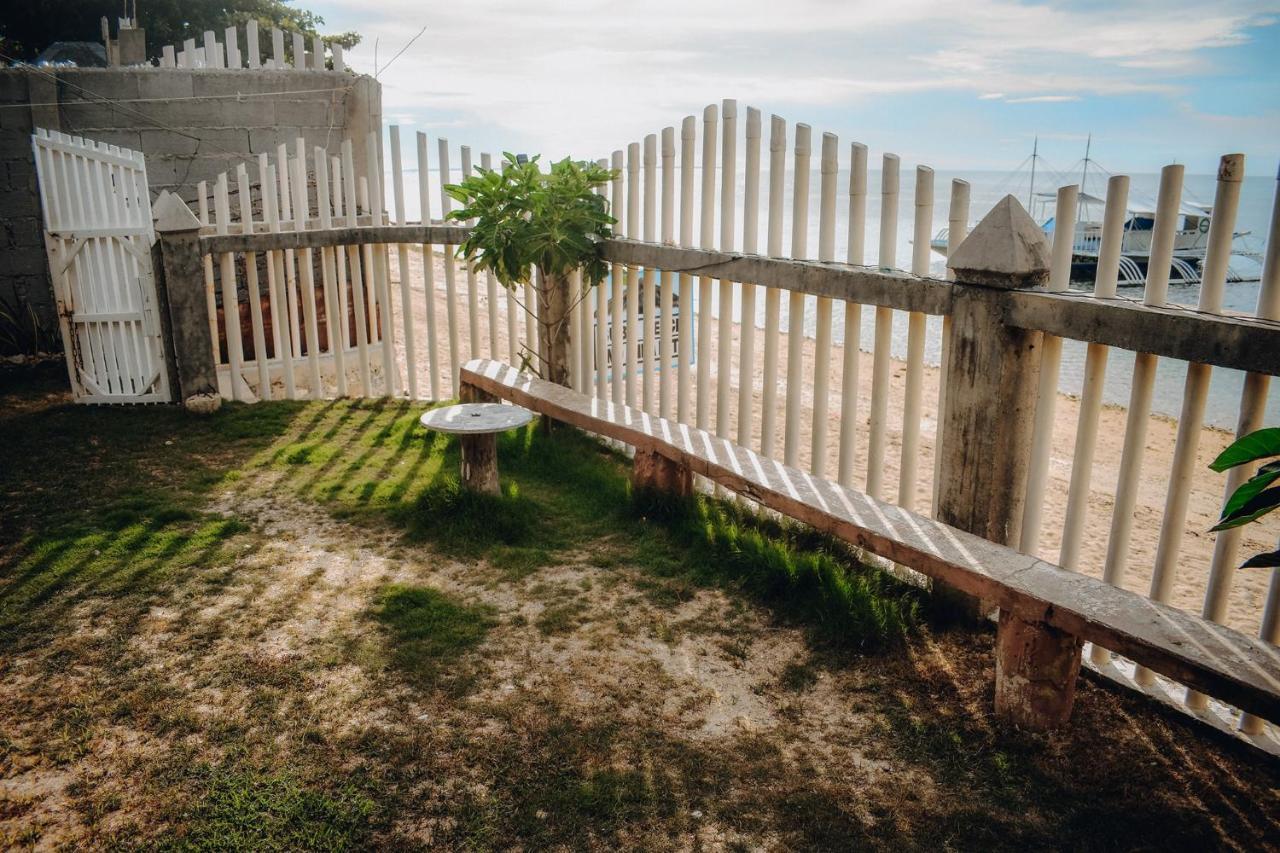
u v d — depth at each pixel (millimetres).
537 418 7605
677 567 5004
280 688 3758
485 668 3949
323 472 6449
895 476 7699
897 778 3281
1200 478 7969
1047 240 4004
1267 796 3160
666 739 3488
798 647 4199
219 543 5219
